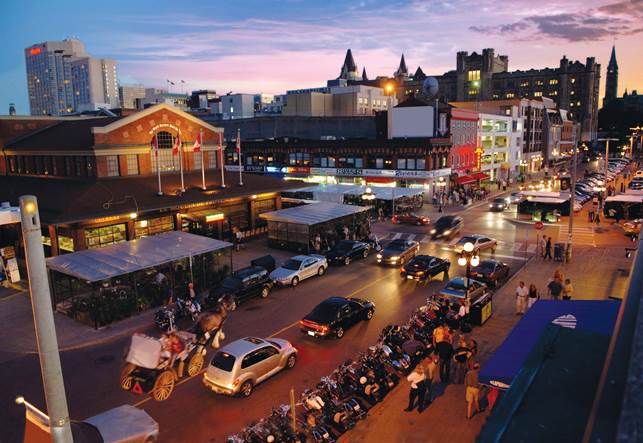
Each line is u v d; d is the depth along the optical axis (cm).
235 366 1655
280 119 8481
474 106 10188
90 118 5062
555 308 1642
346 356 1994
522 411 438
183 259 2912
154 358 838
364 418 1523
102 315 2367
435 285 2922
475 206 6097
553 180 8094
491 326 2256
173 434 1496
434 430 1452
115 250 2750
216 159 4684
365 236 4200
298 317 2442
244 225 4328
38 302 573
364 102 10200
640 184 6756
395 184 6481
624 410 211
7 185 4059
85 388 1794
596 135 18025
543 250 3550
